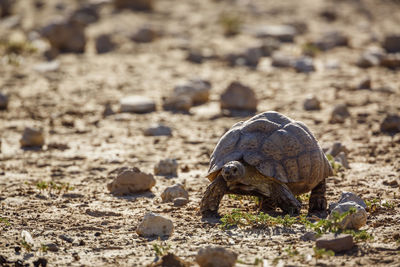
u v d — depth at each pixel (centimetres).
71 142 3950
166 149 3728
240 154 2202
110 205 2522
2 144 3900
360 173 3017
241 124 2388
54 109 4925
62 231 2141
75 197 2673
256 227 2117
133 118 4659
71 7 10356
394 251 1797
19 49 7194
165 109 4994
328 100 5112
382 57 6650
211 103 5200
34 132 3841
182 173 3155
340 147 3388
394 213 2277
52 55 7081
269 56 7362
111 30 8656
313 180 2253
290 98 5250
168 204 2520
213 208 2250
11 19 9306
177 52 7525
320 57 7244
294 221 2139
